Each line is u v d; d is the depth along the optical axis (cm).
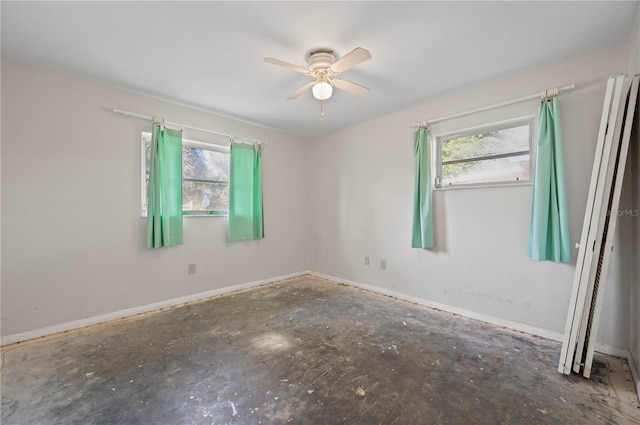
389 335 239
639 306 171
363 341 228
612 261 205
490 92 266
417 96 297
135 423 142
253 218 387
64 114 248
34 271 235
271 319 275
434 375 181
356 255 392
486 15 174
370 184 373
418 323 265
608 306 207
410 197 331
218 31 188
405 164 335
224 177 365
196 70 241
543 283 238
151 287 300
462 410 150
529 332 244
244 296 348
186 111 325
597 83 213
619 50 205
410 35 193
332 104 319
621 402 155
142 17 175
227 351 212
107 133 271
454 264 292
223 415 147
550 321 234
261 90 281
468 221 282
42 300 238
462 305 286
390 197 351
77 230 255
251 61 226
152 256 300
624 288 200
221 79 258
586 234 183
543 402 156
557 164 221
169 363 196
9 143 225
